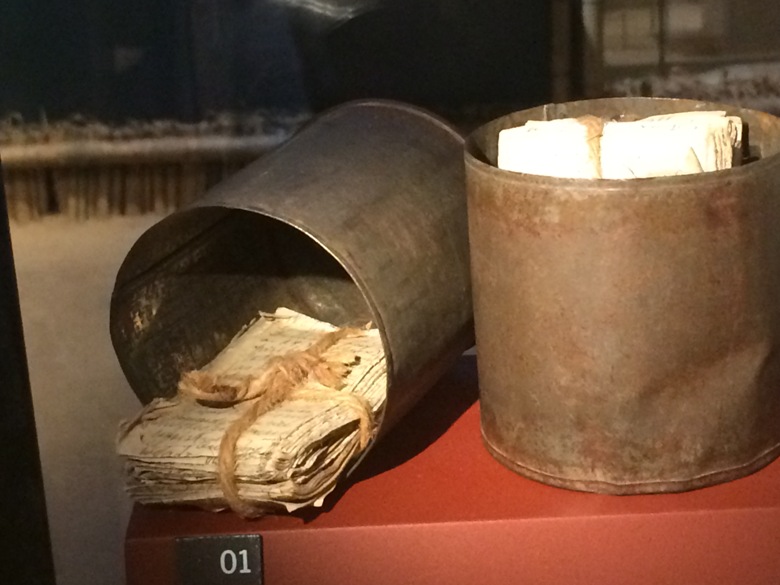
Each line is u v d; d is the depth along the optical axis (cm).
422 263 67
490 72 81
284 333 77
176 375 73
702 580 64
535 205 62
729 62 81
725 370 63
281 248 82
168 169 82
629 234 61
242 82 81
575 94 82
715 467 65
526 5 80
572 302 62
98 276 84
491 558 64
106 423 86
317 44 81
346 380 71
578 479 65
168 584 64
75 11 79
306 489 64
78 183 82
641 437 64
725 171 60
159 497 66
